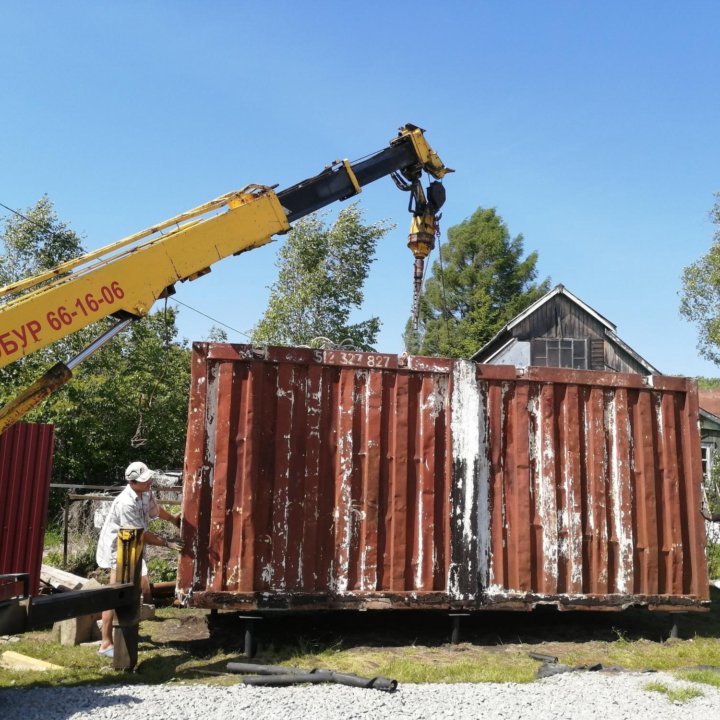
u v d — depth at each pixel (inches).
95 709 179.6
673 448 302.7
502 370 287.0
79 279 236.4
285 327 954.1
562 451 290.2
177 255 258.5
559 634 295.6
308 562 258.4
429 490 274.1
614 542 290.4
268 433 262.5
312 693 199.8
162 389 749.3
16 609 186.7
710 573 466.6
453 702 194.4
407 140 327.9
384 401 275.4
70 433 671.1
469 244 1777.8
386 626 298.5
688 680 225.1
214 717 176.4
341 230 978.1
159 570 367.6
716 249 847.1
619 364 938.7
